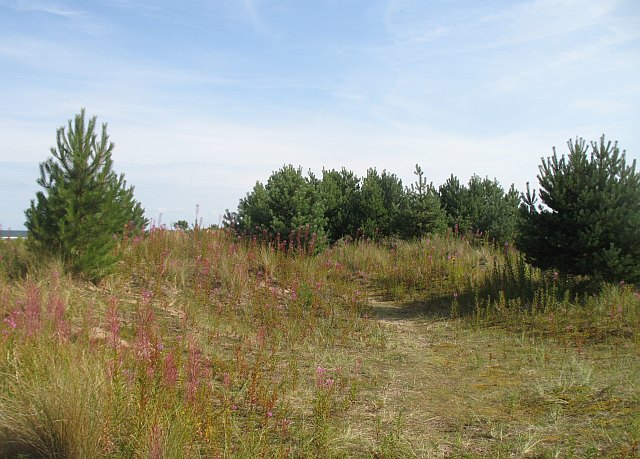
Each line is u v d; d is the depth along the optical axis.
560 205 10.96
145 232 12.77
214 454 3.87
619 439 4.45
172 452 3.62
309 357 7.46
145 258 10.85
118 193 10.87
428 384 6.46
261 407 5.14
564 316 9.70
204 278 10.63
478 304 11.23
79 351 4.89
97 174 9.02
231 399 5.23
